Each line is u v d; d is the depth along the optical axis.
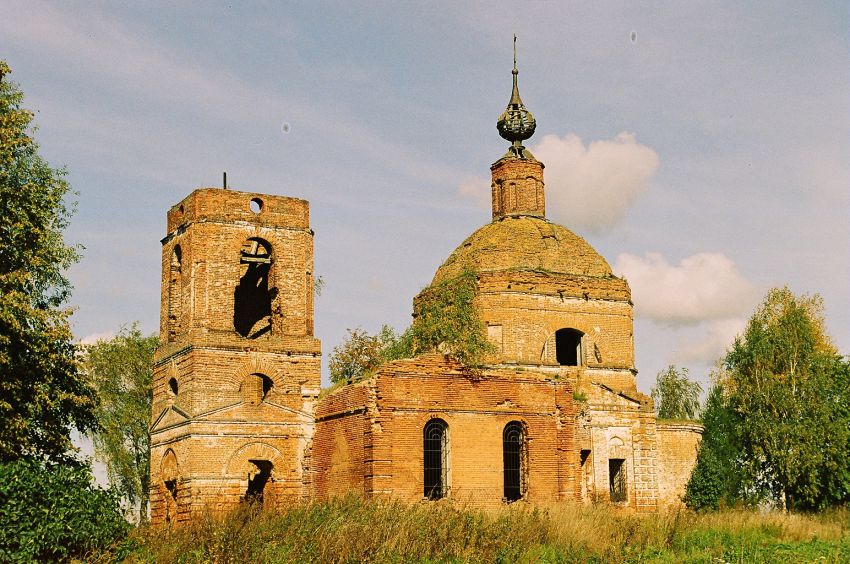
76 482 26.38
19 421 30.77
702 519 32.94
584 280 45.03
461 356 36.19
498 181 48.34
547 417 36.94
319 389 38.88
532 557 25.11
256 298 42.12
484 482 35.38
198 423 36.62
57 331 32.53
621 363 44.91
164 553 25.47
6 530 24.12
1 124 34.53
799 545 29.84
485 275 43.69
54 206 35.53
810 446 48.03
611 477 42.53
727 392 53.69
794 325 50.69
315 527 26.02
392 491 33.84
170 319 39.56
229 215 38.69
